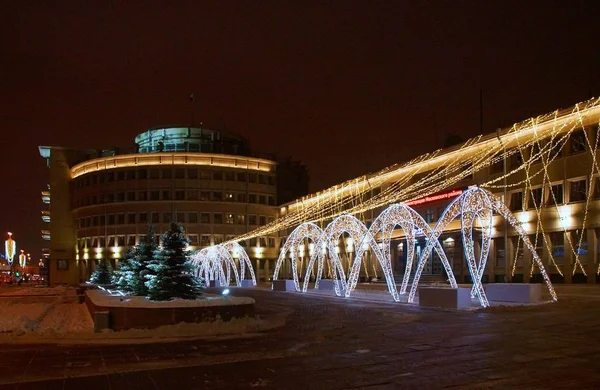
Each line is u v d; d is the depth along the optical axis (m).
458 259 55.19
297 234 48.62
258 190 107.12
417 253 62.44
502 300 29.56
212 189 103.25
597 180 41.19
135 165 103.12
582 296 30.80
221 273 70.12
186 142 107.25
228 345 15.79
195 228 101.06
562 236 43.91
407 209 31.61
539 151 45.91
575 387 9.54
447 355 12.97
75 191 113.44
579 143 42.94
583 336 15.28
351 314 25.16
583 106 41.72
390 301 33.25
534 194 46.84
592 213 41.09
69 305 37.72
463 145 55.09
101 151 114.62
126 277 32.94
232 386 10.34
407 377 10.69
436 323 20.06
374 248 35.03
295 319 23.14
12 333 18.92
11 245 101.56
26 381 11.25
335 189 81.94
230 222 103.31
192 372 11.78
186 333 18.23
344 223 39.25
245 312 21.31
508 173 48.91
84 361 13.51
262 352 14.32
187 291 23.77
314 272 81.62
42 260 140.62
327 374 11.20
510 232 47.88
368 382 10.37
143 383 10.79
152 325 19.48
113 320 19.83
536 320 19.52
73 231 118.06
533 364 11.54
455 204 29.00
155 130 109.94
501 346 13.95
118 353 14.71
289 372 11.52
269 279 102.12
